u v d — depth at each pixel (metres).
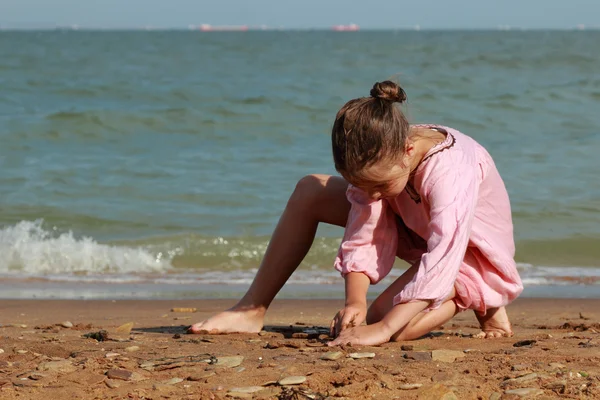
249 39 69.31
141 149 11.73
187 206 8.61
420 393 2.16
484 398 2.16
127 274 6.50
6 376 2.44
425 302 2.71
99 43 53.47
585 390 2.19
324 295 5.61
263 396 2.20
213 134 12.88
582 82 20.27
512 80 20.88
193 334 3.24
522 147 11.67
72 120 13.08
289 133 12.97
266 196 9.07
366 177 2.52
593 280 6.20
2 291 5.75
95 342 3.03
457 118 14.36
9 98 16.97
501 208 2.94
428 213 2.80
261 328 3.35
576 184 9.35
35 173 9.98
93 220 7.99
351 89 18.86
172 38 73.44
